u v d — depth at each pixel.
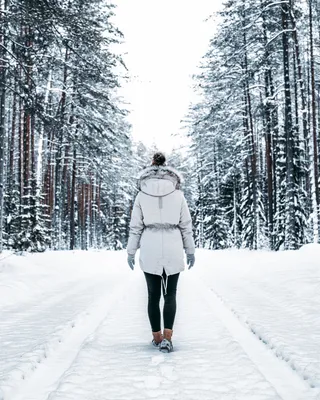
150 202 4.16
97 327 4.89
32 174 21.52
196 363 3.34
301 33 25.94
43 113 11.76
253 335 4.54
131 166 41.88
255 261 15.17
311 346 3.80
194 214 57.09
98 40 12.83
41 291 8.88
